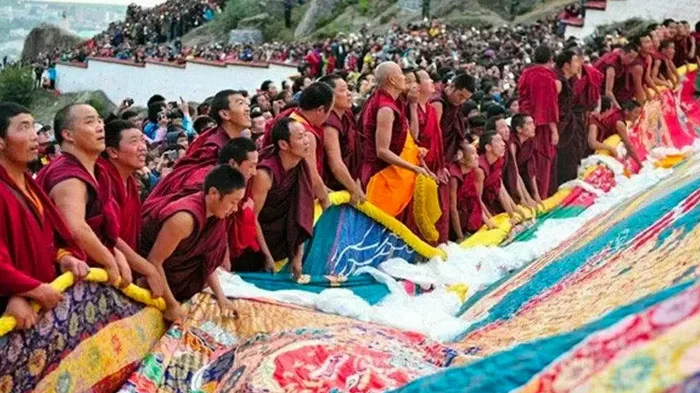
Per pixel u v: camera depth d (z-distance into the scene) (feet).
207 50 119.44
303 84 45.01
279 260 25.17
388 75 28.55
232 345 19.72
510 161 35.37
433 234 29.86
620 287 18.28
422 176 29.09
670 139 47.78
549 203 37.14
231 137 23.29
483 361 12.26
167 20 161.07
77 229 16.94
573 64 38.91
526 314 20.95
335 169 26.78
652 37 46.16
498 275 29.55
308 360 15.66
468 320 23.95
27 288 14.96
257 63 99.25
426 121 30.19
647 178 40.45
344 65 93.86
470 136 35.42
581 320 17.20
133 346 18.37
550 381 9.77
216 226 20.15
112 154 18.88
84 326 16.70
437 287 28.12
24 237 15.69
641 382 8.69
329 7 152.76
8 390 14.84
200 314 20.68
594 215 35.42
